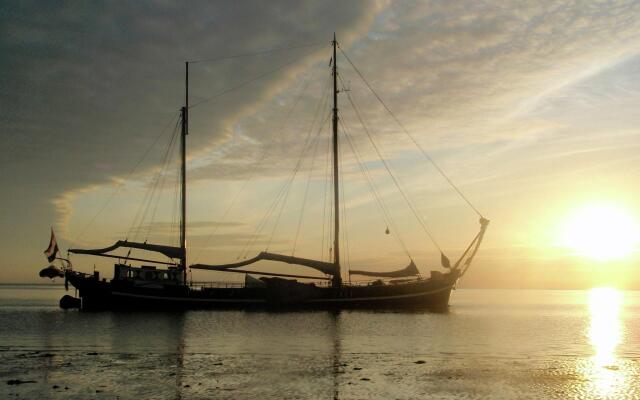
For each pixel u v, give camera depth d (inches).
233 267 3075.8
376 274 3075.8
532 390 1148.5
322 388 1144.8
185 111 3221.0
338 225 3120.1
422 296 3090.6
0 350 1615.4
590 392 1140.5
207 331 2094.0
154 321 2476.6
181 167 3174.2
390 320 2586.1
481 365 1413.6
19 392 1104.8
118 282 2918.3
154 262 3043.8
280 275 3038.9
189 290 2982.3
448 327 2335.1
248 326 2279.8
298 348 1669.5
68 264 2977.4
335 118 3208.7
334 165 3174.2
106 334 1996.8
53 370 1314.0
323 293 2997.0
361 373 1291.8
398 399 1069.1
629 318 3373.5
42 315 2790.4
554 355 1608.0
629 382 1231.5
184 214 3117.6
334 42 3260.3
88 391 1114.1
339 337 1927.9
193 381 1202.0
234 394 1093.8
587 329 2507.4
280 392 1111.6
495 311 3821.4
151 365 1379.2
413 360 1473.9
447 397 1088.2
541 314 3668.8
